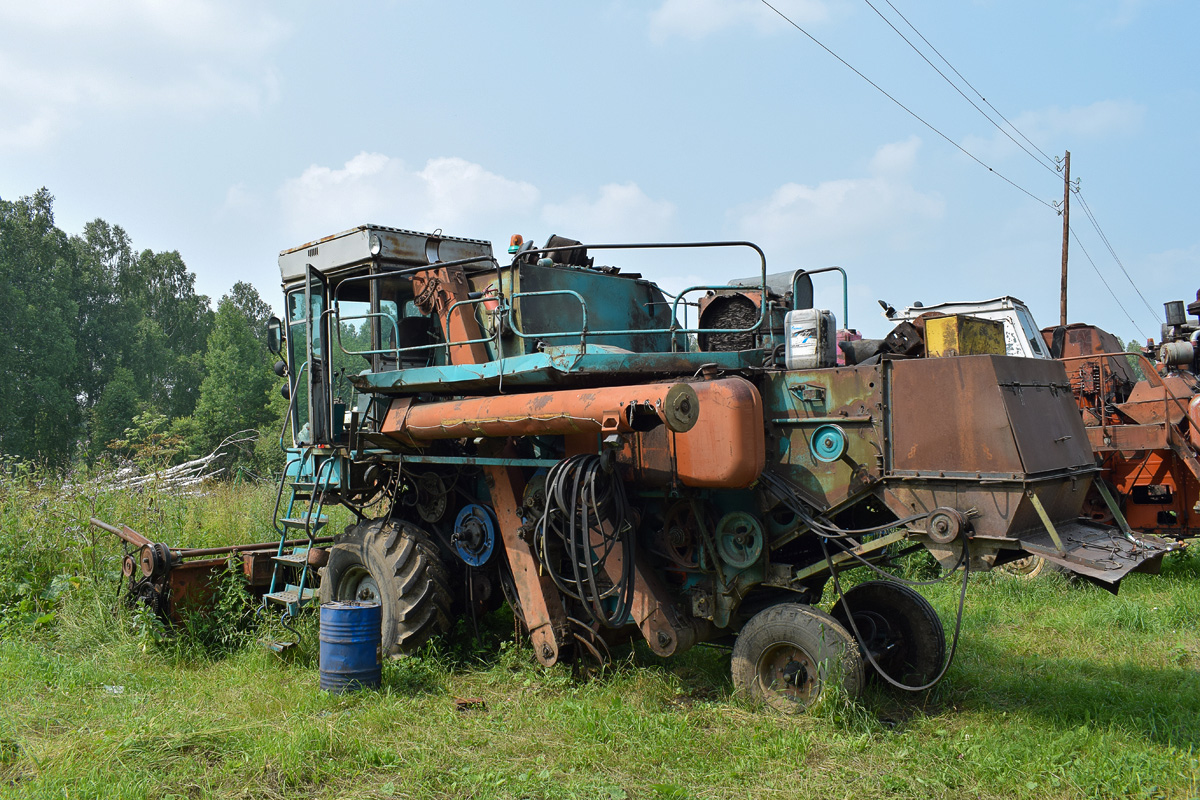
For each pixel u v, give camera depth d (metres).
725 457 4.72
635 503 5.63
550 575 5.32
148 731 4.38
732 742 4.44
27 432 43.00
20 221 48.03
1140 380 10.46
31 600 7.17
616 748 4.41
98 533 8.26
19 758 4.16
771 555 5.43
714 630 5.57
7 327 43.09
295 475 7.27
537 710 5.01
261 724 4.59
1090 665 5.96
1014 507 4.26
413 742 4.48
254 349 50.72
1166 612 7.29
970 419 4.42
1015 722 4.79
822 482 4.90
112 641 6.34
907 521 4.57
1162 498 9.17
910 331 6.57
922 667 5.39
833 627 4.73
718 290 6.70
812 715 4.65
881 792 3.86
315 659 6.07
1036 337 10.70
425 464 6.51
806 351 5.09
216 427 41.06
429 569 6.14
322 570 6.84
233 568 6.86
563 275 6.17
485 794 3.82
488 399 5.50
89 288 54.06
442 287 6.09
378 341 6.40
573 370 5.02
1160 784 3.89
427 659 5.89
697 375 5.17
